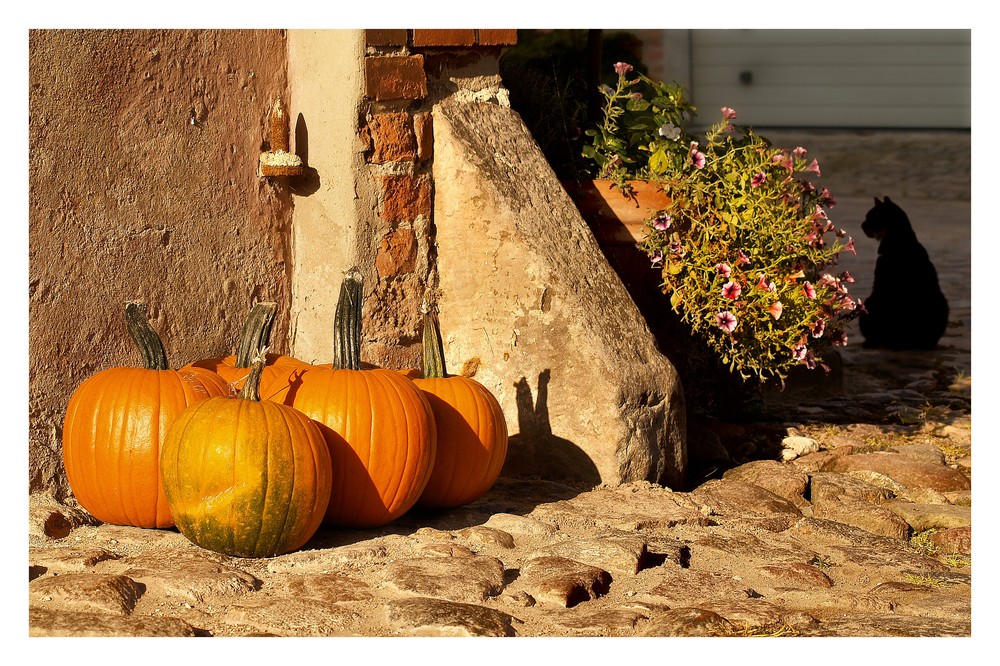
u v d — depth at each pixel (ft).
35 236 13.34
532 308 15.85
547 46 23.61
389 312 16.29
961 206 55.42
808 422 21.47
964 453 19.39
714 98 68.28
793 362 18.24
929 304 30.25
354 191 15.66
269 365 14.12
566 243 16.26
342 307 13.19
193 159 15.19
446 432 13.85
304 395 12.88
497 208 15.99
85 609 10.36
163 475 11.86
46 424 13.52
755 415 20.99
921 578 12.63
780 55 67.92
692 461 17.75
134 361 14.55
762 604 11.37
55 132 13.51
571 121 20.11
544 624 10.72
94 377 12.80
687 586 11.91
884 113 68.39
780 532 14.48
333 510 12.97
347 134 15.56
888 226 30.89
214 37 15.35
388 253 16.16
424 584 11.23
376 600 11.00
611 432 15.24
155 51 14.61
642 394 15.49
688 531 13.96
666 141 19.06
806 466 18.30
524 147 17.15
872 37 67.46
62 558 11.52
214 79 15.39
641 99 19.85
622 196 18.43
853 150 64.75
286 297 16.67
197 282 15.33
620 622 10.73
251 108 15.93
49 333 13.53
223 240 15.66
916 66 67.46
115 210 14.24
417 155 16.39
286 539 11.91
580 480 15.60
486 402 14.20
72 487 12.78
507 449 15.25
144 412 12.38
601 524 13.87
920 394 24.67
